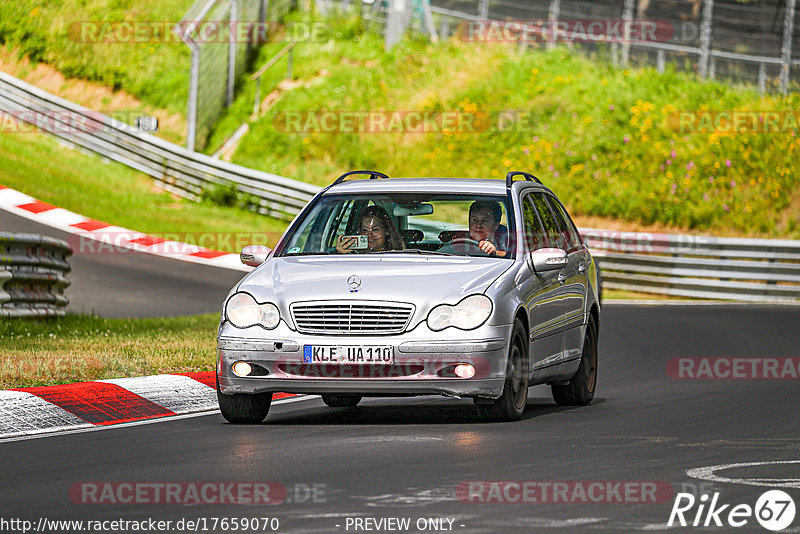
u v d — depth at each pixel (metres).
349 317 33.62
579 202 121.00
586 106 131.00
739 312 80.62
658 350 58.88
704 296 97.25
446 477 25.39
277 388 33.91
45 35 142.75
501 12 146.88
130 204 114.56
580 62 138.62
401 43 140.88
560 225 41.66
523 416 36.69
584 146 126.06
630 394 43.62
